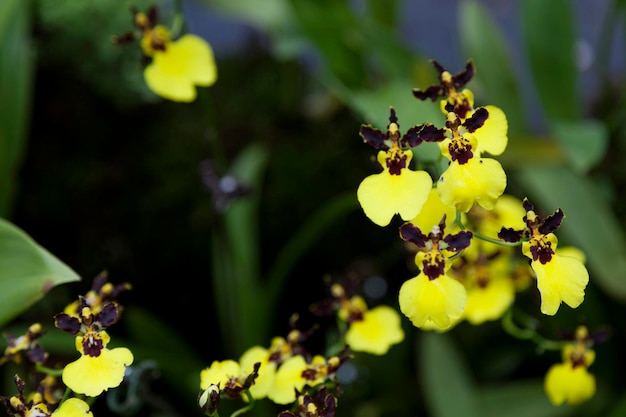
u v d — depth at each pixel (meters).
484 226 0.52
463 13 0.70
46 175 0.74
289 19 0.72
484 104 0.71
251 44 0.86
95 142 0.75
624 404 0.58
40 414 0.44
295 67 0.83
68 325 0.44
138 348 0.58
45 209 0.73
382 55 0.68
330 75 0.67
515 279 0.52
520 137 0.66
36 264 0.48
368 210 0.44
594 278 0.65
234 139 0.79
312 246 0.78
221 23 0.88
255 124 0.80
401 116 0.56
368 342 0.50
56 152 0.74
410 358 0.73
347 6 0.69
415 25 0.90
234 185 0.60
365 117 0.61
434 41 0.88
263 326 0.64
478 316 0.51
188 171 0.77
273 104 0.81
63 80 0.72
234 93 0.82
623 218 0.73
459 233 0.44
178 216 0.76
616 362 0.65
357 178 0.79
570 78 0.67
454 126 0.44
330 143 0.80
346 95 0.62
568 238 0.65
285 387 0.47
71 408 0.43
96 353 0.44
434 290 0.44
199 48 0.55
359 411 0.69
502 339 0.71
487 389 0.63
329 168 0.79
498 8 0.91
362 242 0.78
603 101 0.78
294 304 0.79
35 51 0.63
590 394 0.51
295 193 0.78
